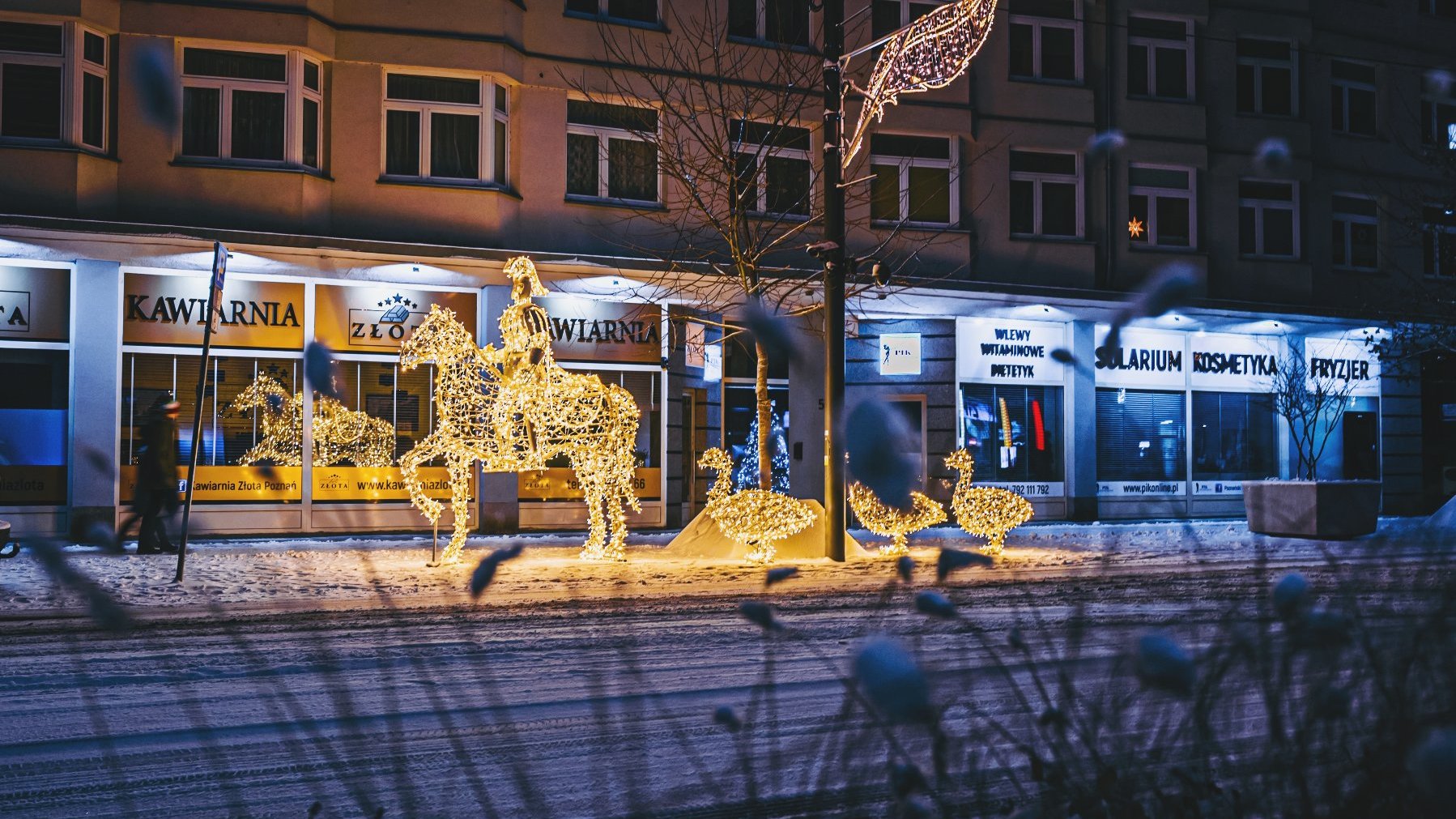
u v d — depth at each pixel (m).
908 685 0.79
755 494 13.95
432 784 4.37
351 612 9.30
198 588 10.78
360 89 19.47
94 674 6.76
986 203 23.69
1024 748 1.76
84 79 17.77
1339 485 18.00
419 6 19.64
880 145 22.91
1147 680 0.89
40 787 4.48
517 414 14.30
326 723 5.45
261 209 18.58
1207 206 25.80
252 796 4.29
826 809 1.68
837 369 14.49
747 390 23.52
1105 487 25.20
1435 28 28.92
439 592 10.63
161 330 18.33
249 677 6.64
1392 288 27.89
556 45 20.64
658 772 4.42
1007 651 6.07
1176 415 26.00
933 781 2.66
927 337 23.69
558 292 20.53
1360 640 1.56
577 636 8.23
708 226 20.59
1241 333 26.81
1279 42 26.77
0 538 13.02
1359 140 27.94
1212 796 1.68
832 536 14.18
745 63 21.64
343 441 19.22
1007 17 24.14
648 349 21.31
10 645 7.72
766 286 16.81
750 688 6.32
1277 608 1.25
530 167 20.48
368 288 19.48
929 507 14.45
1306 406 27.25
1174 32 25.66
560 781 4.37
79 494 17.47
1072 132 24.42
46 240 17.16
